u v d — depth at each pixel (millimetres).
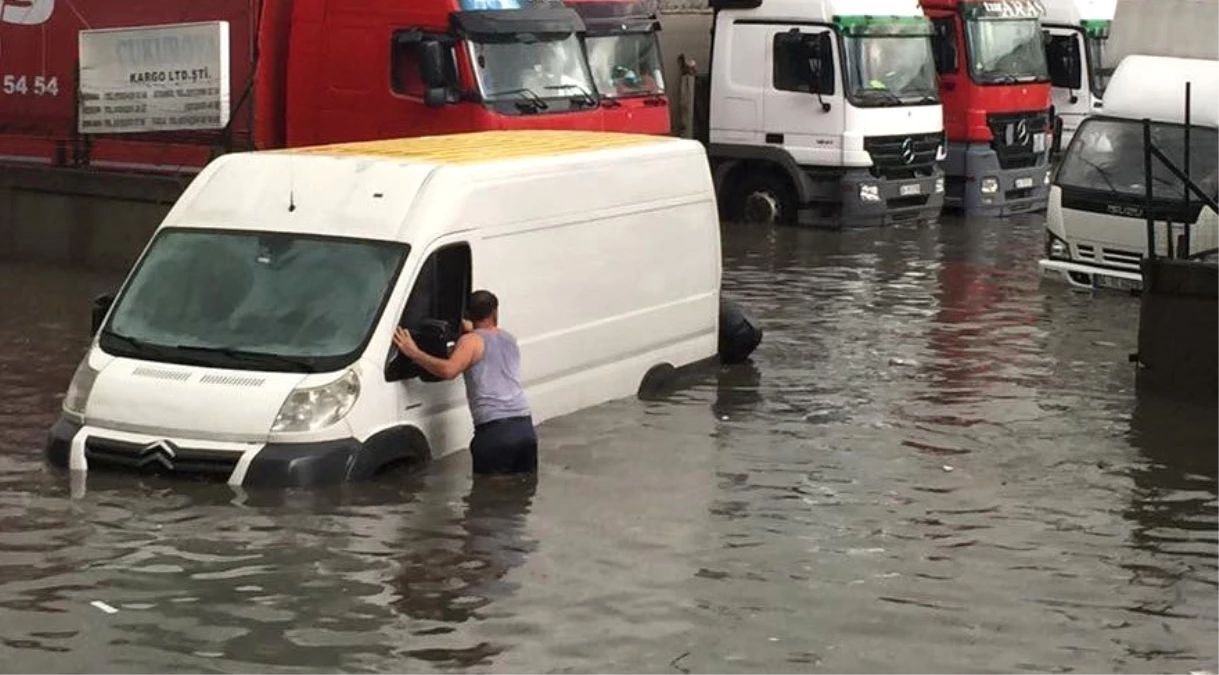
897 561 13672
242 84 26844
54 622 11844
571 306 17750
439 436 15797
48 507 14211
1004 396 19594
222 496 14516
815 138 33312
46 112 27953
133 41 26031
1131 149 26891
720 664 11383
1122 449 17406
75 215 26734
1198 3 26844
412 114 26375
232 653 11352
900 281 27438
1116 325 24031
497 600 12461
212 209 16344
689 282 19781
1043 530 14633
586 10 28469
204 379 15062
